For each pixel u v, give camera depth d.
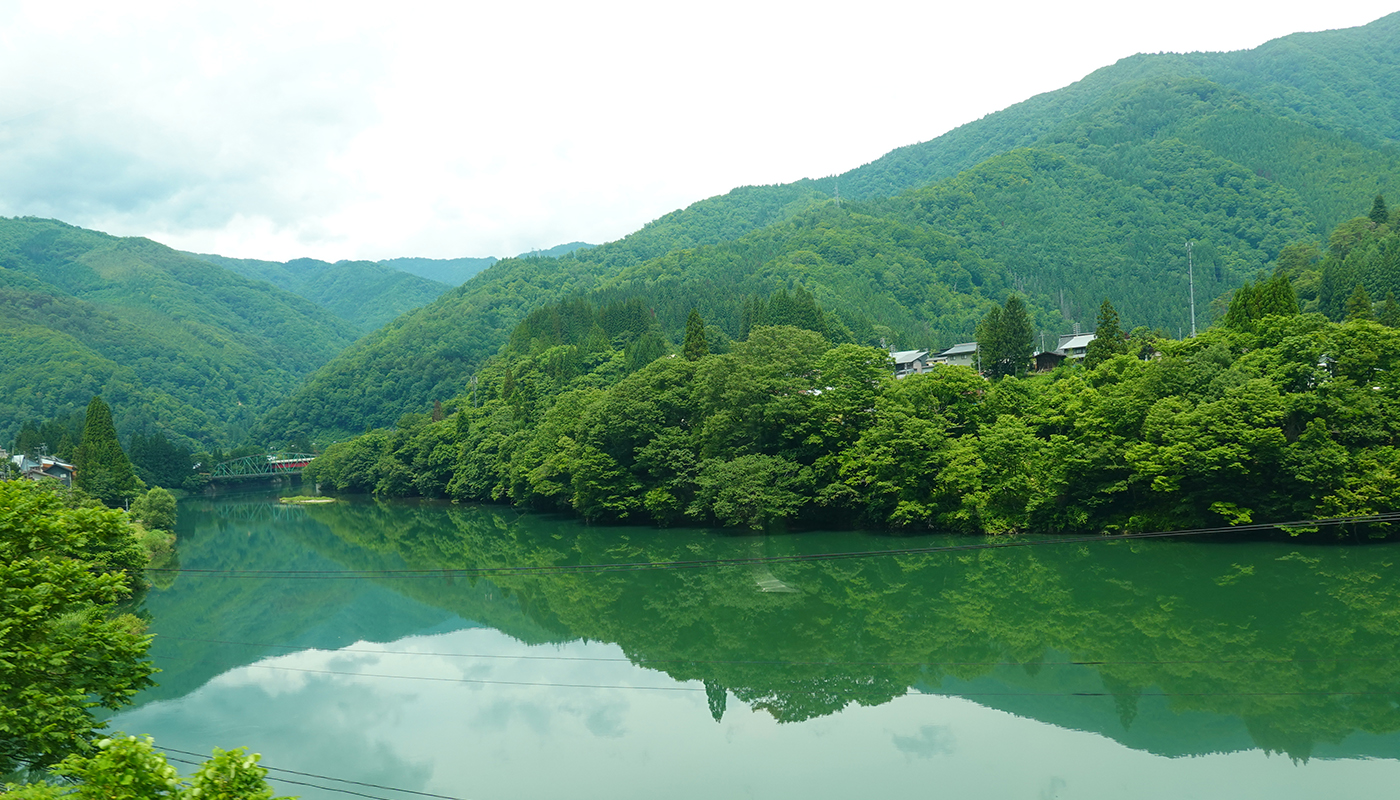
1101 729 47.62
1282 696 50.94
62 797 22.12
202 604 87.75
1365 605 65.25
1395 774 41.31
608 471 120.94
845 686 56.38
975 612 71.69
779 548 96.81
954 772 43.00
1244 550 80.75
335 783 43.56
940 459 96.38
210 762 21.69
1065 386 100.19
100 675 30.61
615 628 73.00
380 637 73.00
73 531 32.56
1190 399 86.62
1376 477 74.94
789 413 105.69
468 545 119.56
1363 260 161.38
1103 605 70.88
